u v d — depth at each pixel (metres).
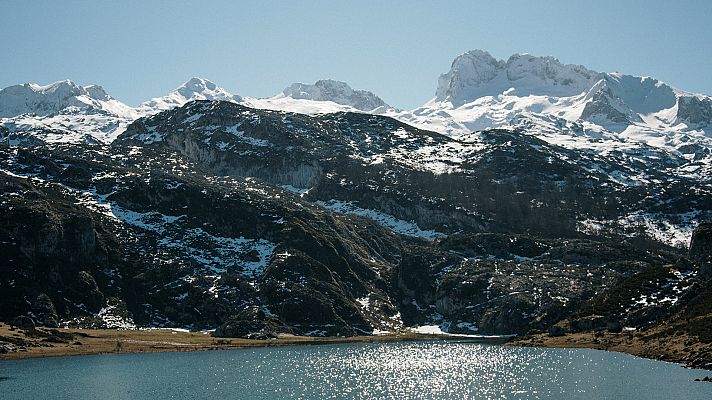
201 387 193.62
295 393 181.50
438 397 171.88
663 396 161.62
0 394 189.00
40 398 182.12
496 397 169.12
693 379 182.12
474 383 188.75
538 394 170.50
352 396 176.25
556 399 163.62
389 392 180.00
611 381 183.00
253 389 188.62
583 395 166.50
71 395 185.62
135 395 183.25
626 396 163.38
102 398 180.62
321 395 178.12
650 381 180.75
